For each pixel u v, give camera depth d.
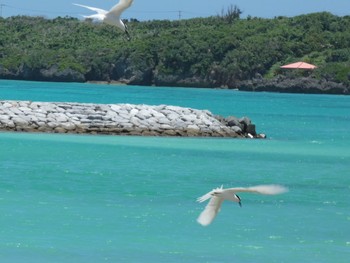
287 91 196.88
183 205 33.66
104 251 25.53
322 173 46.44
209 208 12.22
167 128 64.38
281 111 120.44
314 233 29.02
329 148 62.38
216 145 59.53
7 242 26.27
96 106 64.75
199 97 153.00
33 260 24.28
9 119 61.66
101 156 49.75
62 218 30.19
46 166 44.38
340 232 29.27
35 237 27.03
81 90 160.12
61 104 64.25
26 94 132.12
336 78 197.00
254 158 52.66
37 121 61.88
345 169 48.59
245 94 180.50
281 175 45.16
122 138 60.72
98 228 28.69
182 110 67.00
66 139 58.03
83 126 62.34
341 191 39.22
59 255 24.94
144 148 55.00
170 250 25.91
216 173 44.81
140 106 66.31
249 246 26.80
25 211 31.27
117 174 42.50
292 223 30.61
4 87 161.00
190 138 63.59
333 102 160.12
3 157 47.47
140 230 28.56
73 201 33.88
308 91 196.50
